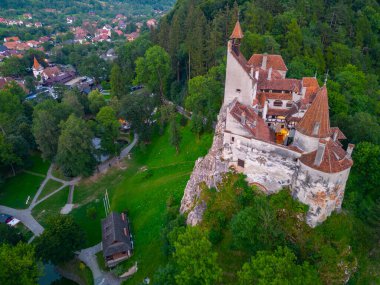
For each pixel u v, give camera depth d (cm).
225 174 5600
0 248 4988
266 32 10406
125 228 6725
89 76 16675
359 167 5594
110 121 9244
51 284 6216
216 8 13250
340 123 6538
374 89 9506
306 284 3875
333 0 13038
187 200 6259
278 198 4994
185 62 11912
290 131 5541
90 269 6206
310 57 9856
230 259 4969
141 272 5838
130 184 8431
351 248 4653
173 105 10569
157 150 9600
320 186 4466
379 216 4722
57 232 5950
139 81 11738
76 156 8312
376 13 13062
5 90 11450
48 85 16862
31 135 10006
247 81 6300
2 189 8731
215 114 8506
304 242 4628
